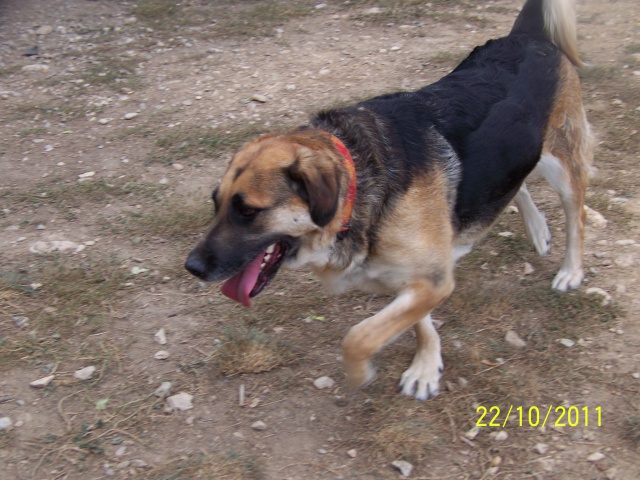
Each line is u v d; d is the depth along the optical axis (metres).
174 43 3.19
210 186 2.15
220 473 1.35
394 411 1.46
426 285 1.42
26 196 2.13
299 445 1.42
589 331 1.62
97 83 2.82
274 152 1.31
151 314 1.72
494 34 3.14
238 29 3.29
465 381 1.52
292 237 1.35
